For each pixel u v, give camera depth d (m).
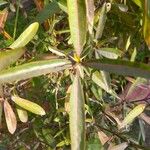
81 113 0.30
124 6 0.44
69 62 0.30
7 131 0.50
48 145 0.48
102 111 0.46
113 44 0.50
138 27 0.47
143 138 0.49
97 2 0.44
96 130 0.47
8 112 0.39
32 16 0.52
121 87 0.50
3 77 0.31
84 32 0.29
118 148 0.43
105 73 0.37
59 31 0.47
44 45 0.46
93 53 0.43
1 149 0.50
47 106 0.49
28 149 0.50
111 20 0.49
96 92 0.45
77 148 0.30
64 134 0.50
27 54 0.44
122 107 0.45
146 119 0.46
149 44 0.32
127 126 0.46
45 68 0.30
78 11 0.28
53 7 0.40
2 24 0.44
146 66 0.27
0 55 0.31
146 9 0.32
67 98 0.42
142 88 0.42
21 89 0.45
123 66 0.27
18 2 0.47
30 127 0.49
